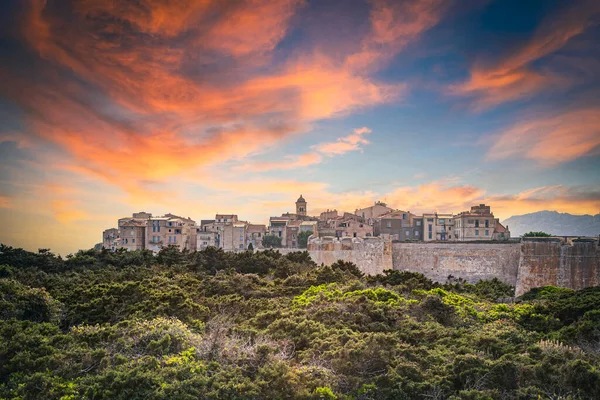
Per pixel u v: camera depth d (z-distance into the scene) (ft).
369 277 125.29
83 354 54.03
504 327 76.95
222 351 57.47
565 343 71.77
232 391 48.62
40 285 98.99
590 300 91.71
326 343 61.11
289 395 50.08
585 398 50.90
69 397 45.73
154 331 61.31
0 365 51.16
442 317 84.12
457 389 53.98
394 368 55.52
